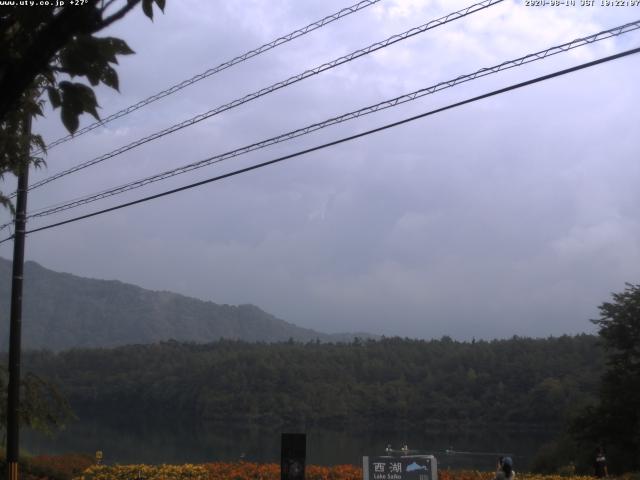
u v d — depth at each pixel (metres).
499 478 16.31
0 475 19.88
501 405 102.06
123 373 136.12
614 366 47.22
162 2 3.88
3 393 20.17
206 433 87.12
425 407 106.56
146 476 22.17
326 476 21.39
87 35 3.70
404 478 14.41
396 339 150.38
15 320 17.55
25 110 5.76
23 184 17.78
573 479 26.53
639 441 41.66
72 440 68.44
